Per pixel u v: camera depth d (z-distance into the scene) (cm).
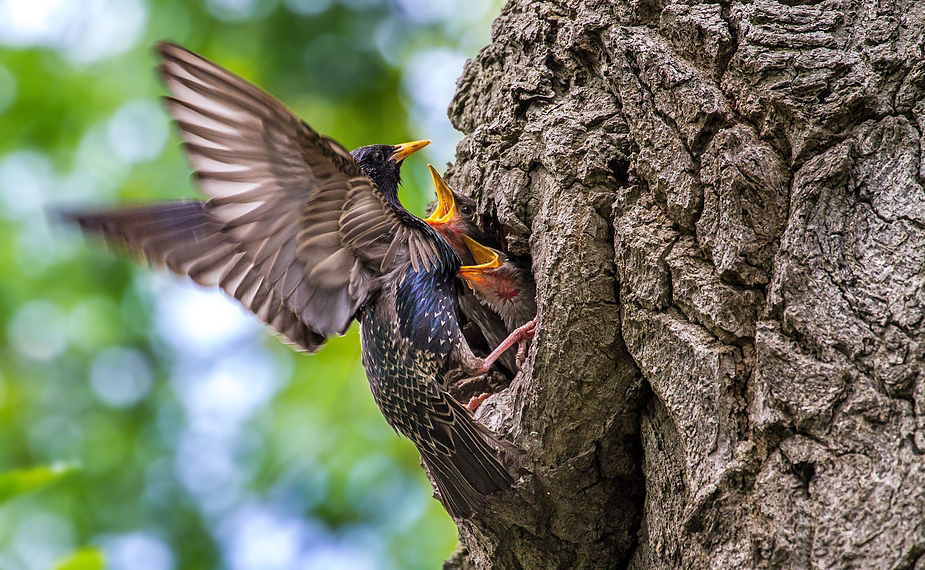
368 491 1346
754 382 692
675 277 740
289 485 1373
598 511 817
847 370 641
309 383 1423
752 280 710
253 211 754
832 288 666
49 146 1520
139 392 1507
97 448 1466
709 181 738
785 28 744
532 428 802
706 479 693
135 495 1438
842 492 620
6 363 1509
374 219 823
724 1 782
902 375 624
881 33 725
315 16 1466
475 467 821
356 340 1426
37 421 1488
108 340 1508
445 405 841
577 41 861
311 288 826
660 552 761
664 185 760
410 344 859
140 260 785
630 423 793
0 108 1531
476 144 953
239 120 704
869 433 625
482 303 1074
